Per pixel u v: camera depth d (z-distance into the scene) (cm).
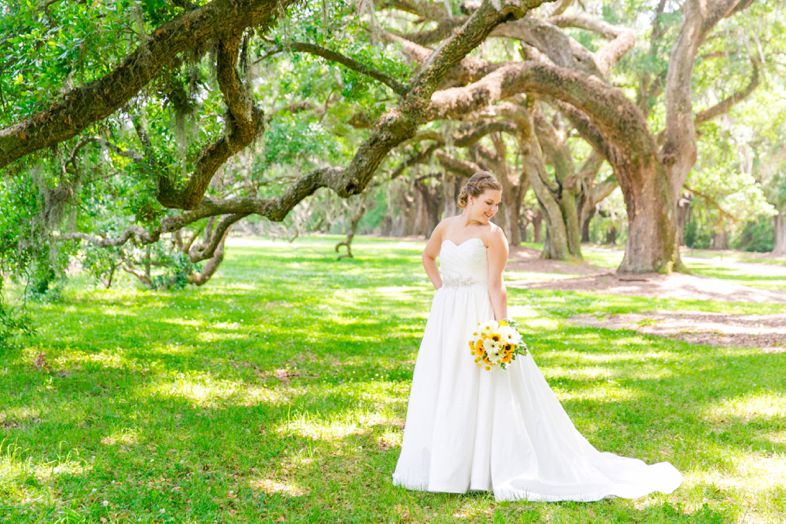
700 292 1780
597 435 488
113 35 474
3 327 777
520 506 360
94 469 395
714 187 3578
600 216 5744
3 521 321
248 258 3092
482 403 381
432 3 1853
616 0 2469
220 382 637
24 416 502
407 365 752
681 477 400
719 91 2880
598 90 1958
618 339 963
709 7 2177
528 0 607
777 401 580
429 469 385
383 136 679
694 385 646
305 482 393
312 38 764
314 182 743
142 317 1039
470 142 2870
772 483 390
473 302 398
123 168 817
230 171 1151
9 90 571
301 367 730
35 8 535
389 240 6531
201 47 483
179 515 337
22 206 749
